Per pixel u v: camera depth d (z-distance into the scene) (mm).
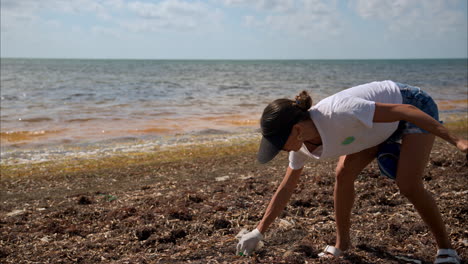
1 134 10914
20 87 28984
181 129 11930
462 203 4105
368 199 4625
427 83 34906
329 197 4707
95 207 5070
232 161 8203
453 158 6609
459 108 16875
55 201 5566
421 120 2199
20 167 7805
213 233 3812
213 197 5121
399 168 2484
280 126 2293
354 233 3543
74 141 10234
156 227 3961
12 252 3545
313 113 2412
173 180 6770
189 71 73875
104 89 27812
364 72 65438
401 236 3439
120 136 10883
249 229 3865
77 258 3342
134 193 5805
